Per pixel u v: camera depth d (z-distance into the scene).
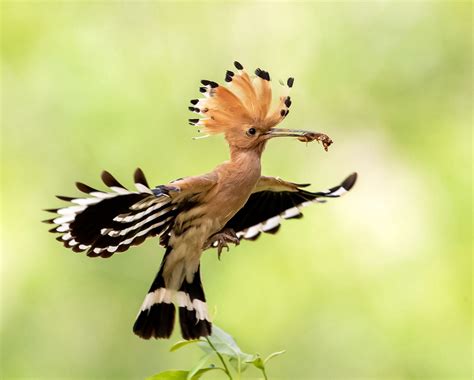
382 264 13.20
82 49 13.83
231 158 6.33
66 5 14.18
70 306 12.57
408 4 14.84
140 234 5.83
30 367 12.41
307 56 14.74
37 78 13.56
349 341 12.61
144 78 13.80
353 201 13.74
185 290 6.20
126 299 12.35
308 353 12.45
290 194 6.91
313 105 14.52
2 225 13.04
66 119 13.23
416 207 13.80
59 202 12.92
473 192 13.64
